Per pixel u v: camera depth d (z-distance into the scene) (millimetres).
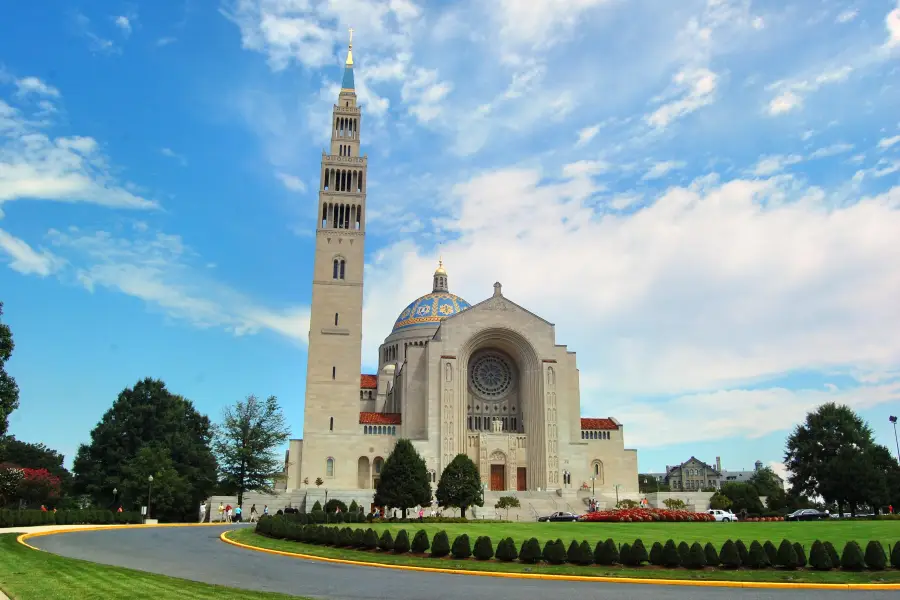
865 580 31438
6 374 62969
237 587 28750
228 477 107688
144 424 116500
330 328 109438
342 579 31703
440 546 39250
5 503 89062
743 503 108625
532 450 109938
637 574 33438
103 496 111875
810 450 111875
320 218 113938
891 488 103938
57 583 25703
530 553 37000
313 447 104625
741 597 27641
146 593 24062
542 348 113250
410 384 110688
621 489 112125
